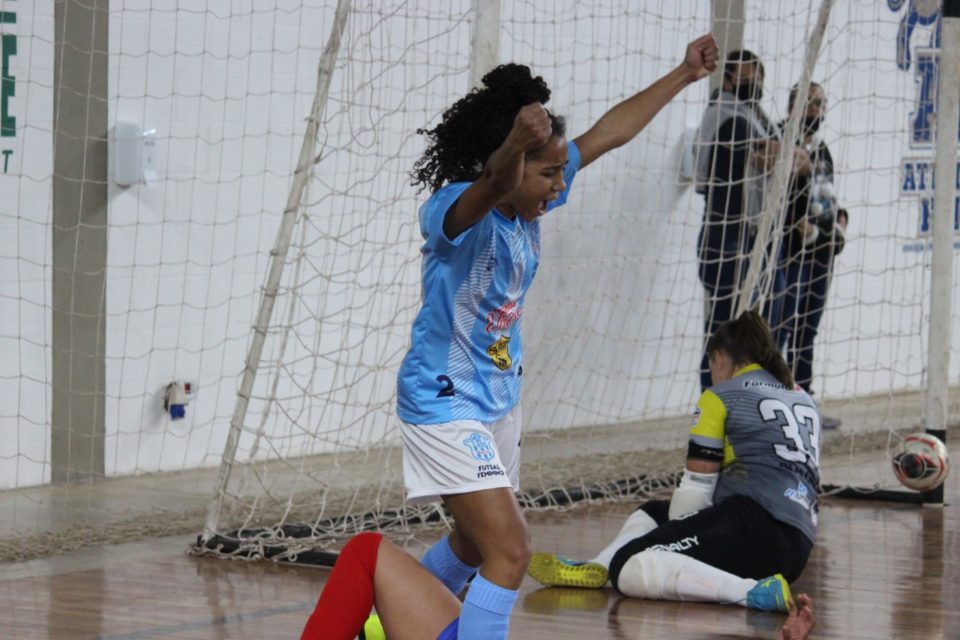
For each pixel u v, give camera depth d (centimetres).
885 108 2491
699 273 1967
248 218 1784
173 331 1731
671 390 2158
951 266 1595
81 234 1644
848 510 1570
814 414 1187
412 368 807
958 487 1709
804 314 1981
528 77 795
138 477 1706
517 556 783
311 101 1828
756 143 1884
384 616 802
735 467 1167
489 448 799
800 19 2262
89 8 1628
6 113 1575
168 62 1700
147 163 1678
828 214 2025
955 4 1561
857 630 1045
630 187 2131
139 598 1146
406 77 1797
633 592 1131
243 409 1355
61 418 1644
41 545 1338
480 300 791
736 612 1094
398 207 1839
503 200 764
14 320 1599
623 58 2094
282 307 1802
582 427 2081
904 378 2584
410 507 1452
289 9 1800
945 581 1217
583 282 2083
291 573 1248
